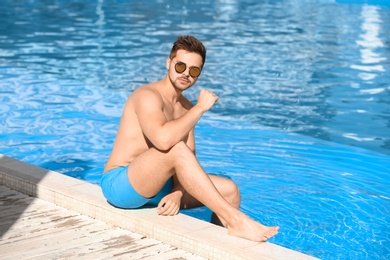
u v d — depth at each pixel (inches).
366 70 545.0
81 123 380.2
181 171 198.8
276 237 240.5
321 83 495.2
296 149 345.1
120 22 773.9
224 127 381.1
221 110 416.5
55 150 335.6
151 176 204.2
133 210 217.0
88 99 431.5
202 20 810.8
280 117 404.2
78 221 221.3
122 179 210.4
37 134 358.9
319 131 378.0
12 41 637.9
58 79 484.4
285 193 283.9
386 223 255.3
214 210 197.8
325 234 243.9
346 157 334.3
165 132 197.5
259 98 447.8
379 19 843.4
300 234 243.4
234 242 193.3
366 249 232.2
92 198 227.1
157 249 199.5
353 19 840.3
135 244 203.0
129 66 535.8
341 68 550.9
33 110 402.3
